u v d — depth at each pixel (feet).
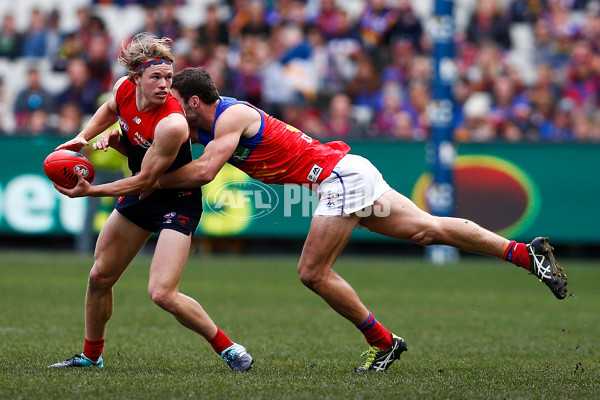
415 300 101.81
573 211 150.30
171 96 54.75
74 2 185.98
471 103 165.99
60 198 148.15
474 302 100.78
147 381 50.70
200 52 164.55
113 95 56.70
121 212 55.88
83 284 110.63
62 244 156.97
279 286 113.29
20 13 186.19
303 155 58.13
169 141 52.44
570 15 186.19
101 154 133.08
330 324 83.46
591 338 76.33
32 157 148.05
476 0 181.37
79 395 45.80
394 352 58.49
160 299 53.93
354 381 52.37
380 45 175.52
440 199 144.97
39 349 65.05
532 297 106.11
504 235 150.20
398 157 150.30
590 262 151.43
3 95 169.07
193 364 59.67
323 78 169.07
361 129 159.94
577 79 172.14
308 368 58.90
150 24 172.86
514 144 149.59
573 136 163.02
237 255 154.71
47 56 176.76
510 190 150.00
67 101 162.91
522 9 184.75
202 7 182.60
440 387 50.67
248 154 57.88
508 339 75.46
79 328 77.51
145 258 148.87
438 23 142.92
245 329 79.46
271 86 165.27
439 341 74.08
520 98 166.50
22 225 148.56
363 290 109.91
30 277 117.19
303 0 177.78
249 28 174.09
